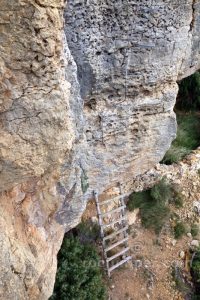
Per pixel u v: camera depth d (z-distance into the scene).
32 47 2.75
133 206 7.02
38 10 2.64
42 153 3.18
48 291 4.41
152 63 5.24
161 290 6.65
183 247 7.12
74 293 5.62
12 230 3.58
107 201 6.47
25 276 3.72
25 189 3.76
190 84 9.34
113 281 6.46
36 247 4.05
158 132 6.18
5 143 2.96
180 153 7.96
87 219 6.52
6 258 3.36
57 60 2.99
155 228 7.10
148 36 4.93
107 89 5.26
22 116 2.94
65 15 4.34
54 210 4.50
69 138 3.29
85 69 4.87
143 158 6.50
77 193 5.00
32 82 2.89
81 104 4.29
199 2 5.03
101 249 6.54
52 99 3.00
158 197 7.14
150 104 5.69
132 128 5.88
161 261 6.89
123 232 6.72
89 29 4.56
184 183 7.63
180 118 9.35
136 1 4.57
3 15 2.57
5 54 2.70
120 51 4.93
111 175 6.32
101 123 5.50
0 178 3.15
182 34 5.21
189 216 7.41
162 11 4.79
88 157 5.75
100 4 4.44
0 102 2.80
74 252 5.94
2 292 3.36
